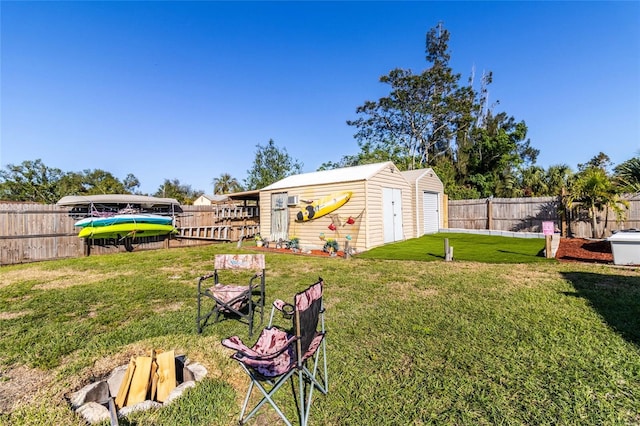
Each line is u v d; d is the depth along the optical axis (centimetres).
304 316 206
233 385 253
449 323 367
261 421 210
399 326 363
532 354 284
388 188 1155
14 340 349
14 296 536
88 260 965
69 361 302
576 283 524
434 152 3114
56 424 203
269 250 1126
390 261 814
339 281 598
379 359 287
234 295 372
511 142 2609
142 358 258
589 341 305
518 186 2395
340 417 210
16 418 212
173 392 236
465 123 2859
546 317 374
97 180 3155
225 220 1541
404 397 229
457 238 1252
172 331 367
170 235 1323
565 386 234
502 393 229
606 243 930
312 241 1134
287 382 257
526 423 197
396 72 2788
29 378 272
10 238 939
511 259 777
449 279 586
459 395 229
